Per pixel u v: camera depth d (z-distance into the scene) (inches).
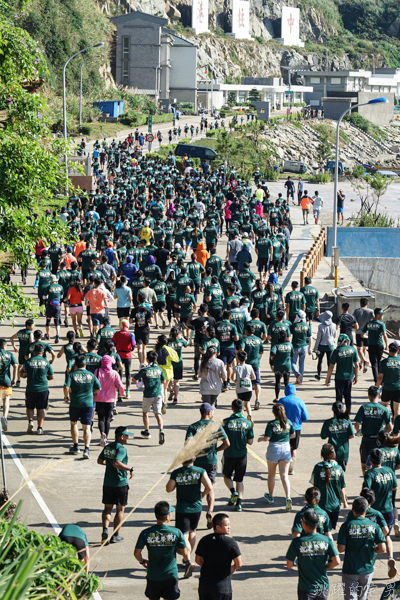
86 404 491.5
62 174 476.4
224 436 402.6
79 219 1392.7
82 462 490.6
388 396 554.3
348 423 418.6
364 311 725.3
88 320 770.8
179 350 611.8
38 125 472.1
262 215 1462.8
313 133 5167.3
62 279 815.1
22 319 887.1
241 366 548.7
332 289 1059.3
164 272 943.0
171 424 570.9
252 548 382.3
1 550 165.2
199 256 1007.6
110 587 338.0
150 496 441.7
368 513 320.2
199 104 4985.2
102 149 2630.4
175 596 298.5
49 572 192.9
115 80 4493.1
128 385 629.3
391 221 1769.2
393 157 5423.2
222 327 633.6
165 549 296.7
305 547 291.7
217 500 444.1
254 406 617.3
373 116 6087.6
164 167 1909.4
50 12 3789.4
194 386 677.9
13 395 634.2
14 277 1072.8
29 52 487.2
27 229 442.3
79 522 405.4
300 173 3235.7
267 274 1154.7
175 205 1416.1
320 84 6461.6
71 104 3346.5
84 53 3927.2
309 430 569.6
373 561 308.0
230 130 4055.1
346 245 1465.3
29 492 436.1
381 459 364.5
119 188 1540.4
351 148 5305.1
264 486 466.3
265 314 778.2
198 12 7190.0
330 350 694.5
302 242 1433.3
